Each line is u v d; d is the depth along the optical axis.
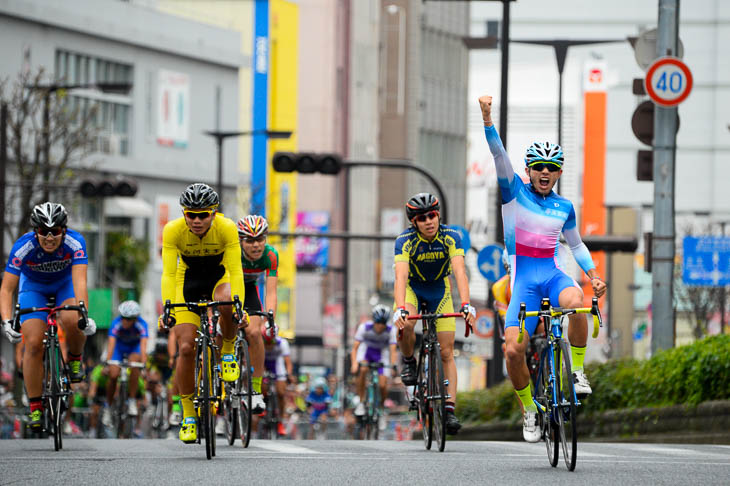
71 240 31.03
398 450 30.59
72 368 31.77
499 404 51.38
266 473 23.20
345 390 101.56
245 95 170.25
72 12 123.19
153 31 134.62
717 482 21.56
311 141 198.50
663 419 41.91
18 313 30.36
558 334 24.38
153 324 129.50
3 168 79.00
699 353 41.56
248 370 30.75
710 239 50.28
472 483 21.44
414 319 30.02
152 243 133.62
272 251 34.78
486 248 58.56
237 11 169.88
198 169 141.88
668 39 46.56
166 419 64.69
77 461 26.06
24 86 97.81
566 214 26.06
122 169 129.38
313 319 184.50
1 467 24.47
